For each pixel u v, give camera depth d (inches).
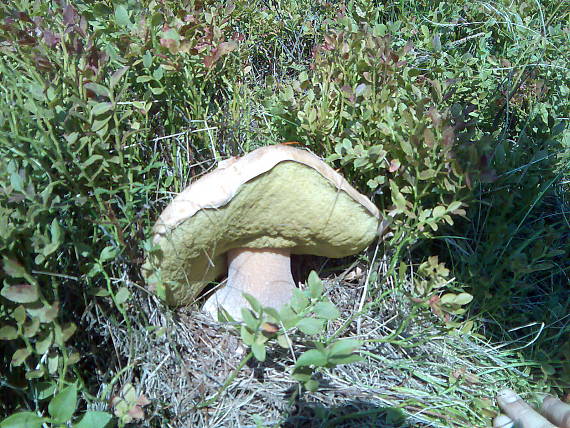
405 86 18.2
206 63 17.7
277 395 14.3
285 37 24.2
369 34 18.0
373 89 17.1
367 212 14.8
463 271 17.6
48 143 13.2
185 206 12.9
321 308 11.6
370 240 16.2
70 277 12.7
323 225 14.8
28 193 12.1
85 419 10.1
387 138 16.6
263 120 20.4
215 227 13.6
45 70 14.9
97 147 14.4
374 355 15.4
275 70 23.7
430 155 15.4
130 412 12.1
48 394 12.2
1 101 13.6
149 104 16.2
